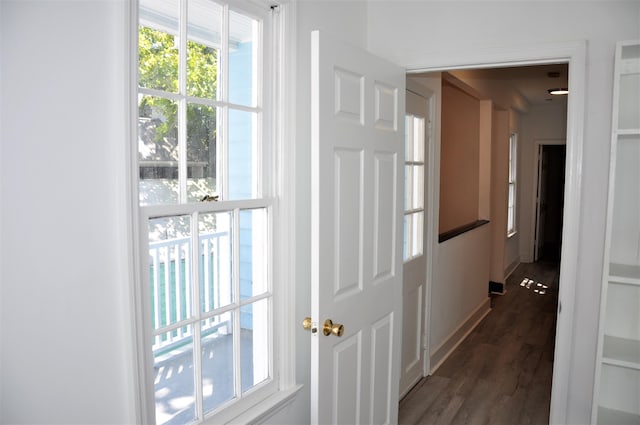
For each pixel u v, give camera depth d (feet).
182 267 5.19
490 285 20.65
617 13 6.84
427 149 11.60
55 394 3.87
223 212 5.71
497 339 14.89
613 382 7.16
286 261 6.65
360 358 7.19
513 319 16.93
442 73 12.21
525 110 25.08
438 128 12.17
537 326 16.12
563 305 7.27
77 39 3.87
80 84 3.90
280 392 6.72
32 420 3.74
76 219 3.93
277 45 6.42
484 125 18.89
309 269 7.23
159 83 4.88
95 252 4.08
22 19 3.53
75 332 3.97
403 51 8.44
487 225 18.07
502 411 10.28
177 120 5.08
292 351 6.83
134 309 4.38
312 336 6.14
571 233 7.15
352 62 6.57
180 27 5.08
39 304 3.73
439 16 8.09
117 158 4.20
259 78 6.24
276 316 6.67
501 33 7.64
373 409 7.68
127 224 4.26
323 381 6.26
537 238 28.04
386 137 7.61
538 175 27.43
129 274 4.31
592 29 7.00
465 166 17.01
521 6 7.46
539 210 28.40
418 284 11.46
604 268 6.49
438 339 12.94
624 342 7.06
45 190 3.72
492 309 18.22
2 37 3.43
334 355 6.51
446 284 13.43
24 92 3.56
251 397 6.24
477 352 13.78
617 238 7.07
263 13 6.23
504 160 20.45
